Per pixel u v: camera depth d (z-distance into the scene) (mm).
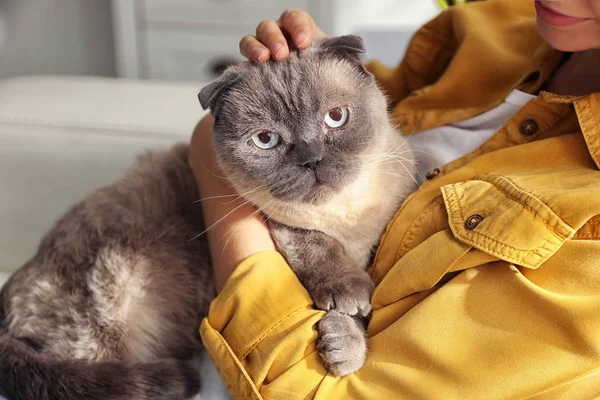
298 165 915
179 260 1080
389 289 848
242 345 827
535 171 856
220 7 2549
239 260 913
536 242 749
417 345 756
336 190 927
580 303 701
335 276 906
